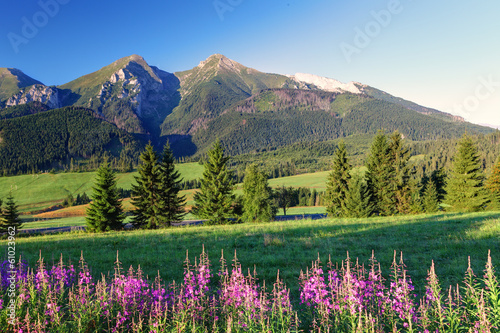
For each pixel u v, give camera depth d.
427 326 4.97
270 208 49.25
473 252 11.55
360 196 41.12
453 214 30.34
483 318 4.41
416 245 13.84
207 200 45.22
